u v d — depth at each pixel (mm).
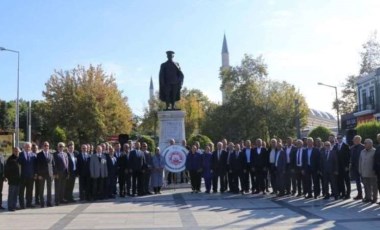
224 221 11148
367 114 51125
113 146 19734
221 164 18047
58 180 15383
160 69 21609
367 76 51688
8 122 81625
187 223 10930
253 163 17469
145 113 73438
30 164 14750
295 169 16438
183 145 19359
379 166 13578
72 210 13828
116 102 51281
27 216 12711
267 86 56281
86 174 16422
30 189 14836
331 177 15289
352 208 13172
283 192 16547
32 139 63719
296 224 10539
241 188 17781
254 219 11375
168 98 21500
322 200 15219
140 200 16031
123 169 17469
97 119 48219
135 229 10242
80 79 50906
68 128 49188
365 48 57344
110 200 16359
